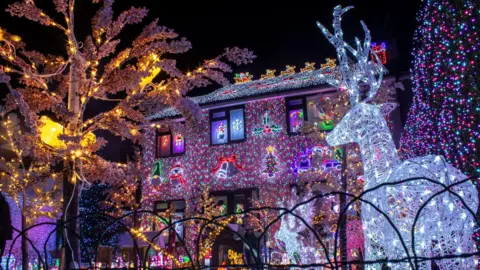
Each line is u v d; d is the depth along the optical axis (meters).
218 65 8.93
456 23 10.63
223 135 20.22
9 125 11.84
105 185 18.75
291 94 19.08
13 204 15.19
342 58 7.45
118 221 3.76
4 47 8.48
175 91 8.73
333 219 11.38
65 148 7.75
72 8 8.49
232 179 19.41
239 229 13.51
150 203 20.36
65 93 9.04
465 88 10.30
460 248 5.49
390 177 5.85
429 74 13.67
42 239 16.61
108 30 8.82
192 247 16.95
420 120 15.16
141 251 13.34
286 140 19.02
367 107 6.56
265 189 18.75
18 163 12.20
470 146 10.05
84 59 8.43
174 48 8.77
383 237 5.67
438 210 5.46
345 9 7.66
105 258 10.59
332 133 6.85
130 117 8.78
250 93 19.95
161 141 21.16
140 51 8.77
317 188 11.49
